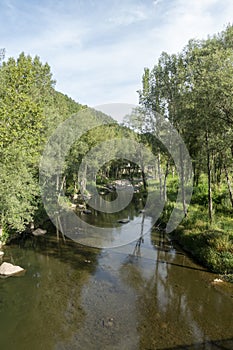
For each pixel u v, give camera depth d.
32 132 14.09
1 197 13.41
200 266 12.48
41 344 7.33
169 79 19.00
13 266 12.41
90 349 7.11
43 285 10.89
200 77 12.80
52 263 13.32
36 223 19.77
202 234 14.25
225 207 18.67
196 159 19.34
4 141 12.76
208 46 15.02
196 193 21.84
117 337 7.58
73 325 8.19
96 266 12.94
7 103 13.23
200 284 10.77
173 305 9.33
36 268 12.66
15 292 10.28
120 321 8.38
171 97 19.09
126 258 13.95
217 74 11.24
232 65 11.41
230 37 14.40
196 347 7.11
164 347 7.13
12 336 7.68
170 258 13.71
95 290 10.48
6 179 13.01
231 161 15.28
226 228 14.39
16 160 13.66
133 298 9.86
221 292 10.08
